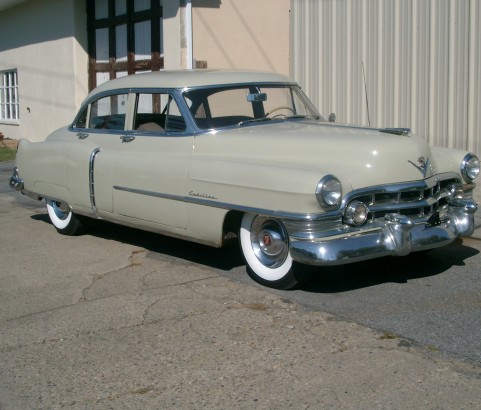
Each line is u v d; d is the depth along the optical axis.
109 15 14.20
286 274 5.60
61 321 5.30
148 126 6.82
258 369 4.33
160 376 4.30
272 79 7.09
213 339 4.82
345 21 11.00
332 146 5.63
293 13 11.80
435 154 6.30
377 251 5.32
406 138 5.81
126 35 13.69
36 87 17.02
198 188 6.03
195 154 6.24
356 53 10.90
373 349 4.55
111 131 7.23
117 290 5.98
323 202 5.13
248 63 11.98
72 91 15.27
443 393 3.95
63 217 8.08
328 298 5.54
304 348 4.61
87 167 7.26
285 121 6.73
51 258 7.11
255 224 5.80
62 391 4.17
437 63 9.86
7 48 18.45
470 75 9.50
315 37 11.50
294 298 5.57
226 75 6.84
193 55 11.48
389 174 5.51
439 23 9.78
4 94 19.36
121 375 4.34
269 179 5.40
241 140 6.04
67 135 7.89
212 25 11.59
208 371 4.34
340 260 5.15
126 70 13.84
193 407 3.91
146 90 6.85
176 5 11.48
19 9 17.50
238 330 4.95
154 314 5.34
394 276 6.08
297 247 5.23
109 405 3.97
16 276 6.52
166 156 6.41
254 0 11.89
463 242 7.13
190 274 6.34
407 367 4.28
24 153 8.39
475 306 5.31
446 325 4.93
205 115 6.43
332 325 4.98
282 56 12.27
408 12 10.13
